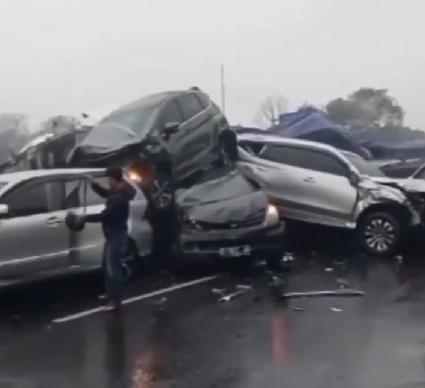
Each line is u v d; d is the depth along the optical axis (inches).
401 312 337.4
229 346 288.0
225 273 442.9
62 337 310.8
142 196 434.0
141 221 425.4
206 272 448.1
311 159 522.0
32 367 269.3
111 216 353.1
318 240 553.3
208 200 450.3
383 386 235.9
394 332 301.7
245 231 434.0
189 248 434.3
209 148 534.6
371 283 408.2
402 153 965.8
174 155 495.5
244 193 458.6
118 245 354.9
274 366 260.2
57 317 347.3
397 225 490.6
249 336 301.9
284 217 518.6
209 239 431.5
